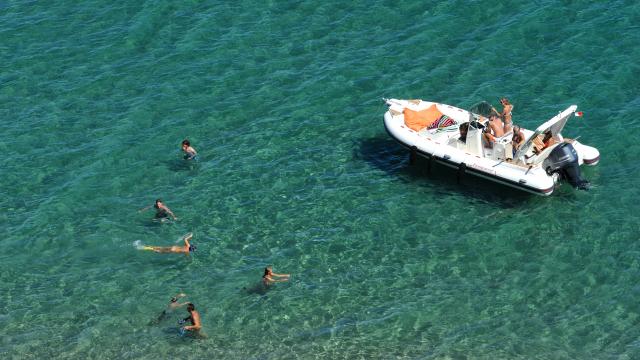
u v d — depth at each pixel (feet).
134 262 299.58
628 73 366.02
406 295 282.15
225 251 301.84
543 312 272.92
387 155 341.00
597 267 286.05
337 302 281.13
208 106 369.71
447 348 263.90
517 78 371.35
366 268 292.61
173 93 377.50
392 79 376.89
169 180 333.83
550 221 304.50
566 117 311.47
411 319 273.75
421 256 295.69
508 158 316.60
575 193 314.76
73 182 334.85
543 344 262.67
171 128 359.25
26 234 312.29
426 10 413.18
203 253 301.43
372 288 285.23
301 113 363.35
